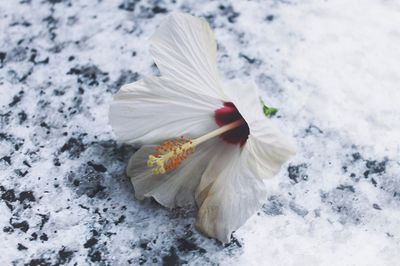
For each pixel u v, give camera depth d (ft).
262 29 1.82
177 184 1.47
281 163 1.41
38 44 1.79
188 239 1.47
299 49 1.78
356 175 1.57
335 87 1.71
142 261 1.44
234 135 1.45
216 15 1.85
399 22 1.84
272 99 1.69
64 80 1.71
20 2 1.88
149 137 1.46
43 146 1.59
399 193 1.55
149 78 1.44
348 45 1.79
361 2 1.88
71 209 1.50
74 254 1.44
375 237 1.48
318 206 1.52
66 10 1.86
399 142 1.63
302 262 1.44
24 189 1.52
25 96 1.68
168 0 1.88
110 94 1.69
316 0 1.88
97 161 1.57
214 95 1.45
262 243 1.47
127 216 1.49
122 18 1.84
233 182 1.42
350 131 1.64
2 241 1.45
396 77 1.73
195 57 1.46
